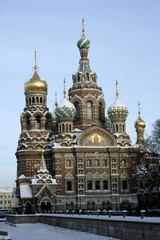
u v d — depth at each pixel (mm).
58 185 117062
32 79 131875
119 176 120438
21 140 129125
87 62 137000
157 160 88938
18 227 96938
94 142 120812
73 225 79125
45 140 127938
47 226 93688
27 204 115375
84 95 130500
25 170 124875
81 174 117938
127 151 121688
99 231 66812
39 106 130750
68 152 119125
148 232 52125
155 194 89625
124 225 58406
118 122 129250
